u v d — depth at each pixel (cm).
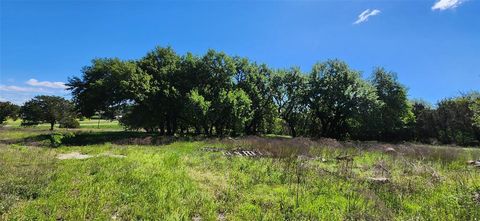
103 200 795
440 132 4447
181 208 766
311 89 4581
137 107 4047
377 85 4788
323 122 4841
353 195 928
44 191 858
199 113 3781
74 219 671
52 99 5434
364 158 1806
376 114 4441
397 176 1238
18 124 6900
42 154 1603
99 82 3612
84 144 2709
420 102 5566
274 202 850
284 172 1206
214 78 4206
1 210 707
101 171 1124
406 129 4778
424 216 766
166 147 2267
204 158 1594
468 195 897
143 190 905
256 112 4500
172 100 3981
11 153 1553
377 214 774
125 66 3722
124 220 693
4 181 923
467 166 1638
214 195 896
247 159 1561
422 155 1873
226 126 4241
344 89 4406
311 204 837
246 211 773
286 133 5569
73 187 908
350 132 4872
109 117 4075
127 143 2689
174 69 4128
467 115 4253
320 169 1309
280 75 4578
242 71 4475
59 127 5822
